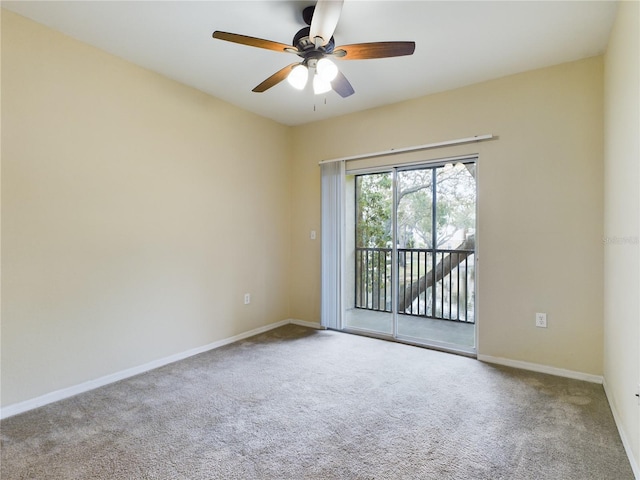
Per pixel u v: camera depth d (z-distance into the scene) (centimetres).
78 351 253
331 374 287
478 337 321
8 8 216
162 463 175
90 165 258
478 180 321
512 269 304
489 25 230
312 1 209
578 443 191
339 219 404
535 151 294
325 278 416
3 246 218
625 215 193
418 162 356
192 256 333
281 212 439
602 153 268
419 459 178
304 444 191
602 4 208
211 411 227
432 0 204
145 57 276
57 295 242
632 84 176
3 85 217
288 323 448
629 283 183
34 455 181
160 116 305
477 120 320
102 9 216
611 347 233
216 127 356
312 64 222
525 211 298
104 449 186
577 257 278
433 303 369
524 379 276
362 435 199
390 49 204
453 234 353
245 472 168
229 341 371
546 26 231
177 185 319
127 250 282
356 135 396
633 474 166
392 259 383
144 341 294
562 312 284
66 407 231
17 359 224
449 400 241
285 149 444
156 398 245
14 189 222
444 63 283
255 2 210
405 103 360
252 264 399
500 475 166
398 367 301
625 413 189
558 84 284
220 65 289
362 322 412
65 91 245
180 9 217
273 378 279
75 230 250
